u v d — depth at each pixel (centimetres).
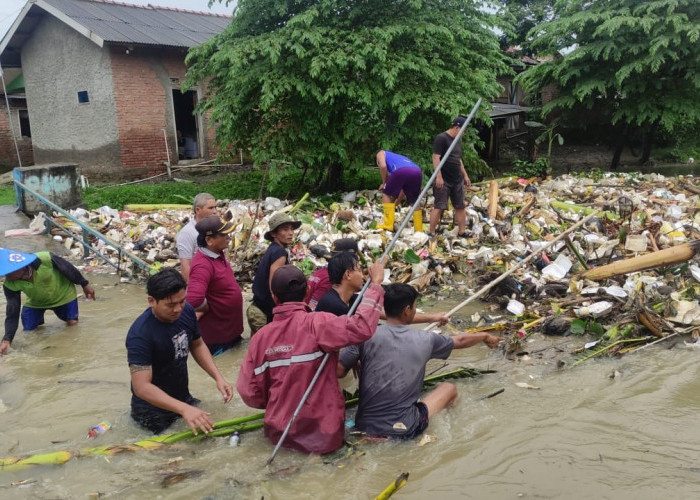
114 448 370
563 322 552
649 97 1540
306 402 357
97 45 1568
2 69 1827
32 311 595
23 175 1052
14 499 328
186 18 1952
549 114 2172
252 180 1478
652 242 710
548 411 414
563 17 1684
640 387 443
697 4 1420
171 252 845
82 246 913
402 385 382
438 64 1134
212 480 343
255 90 1135
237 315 539
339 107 1130
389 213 866
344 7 1121
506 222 894
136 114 1627
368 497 326
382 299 361
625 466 345
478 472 346
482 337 432
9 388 477
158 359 382
